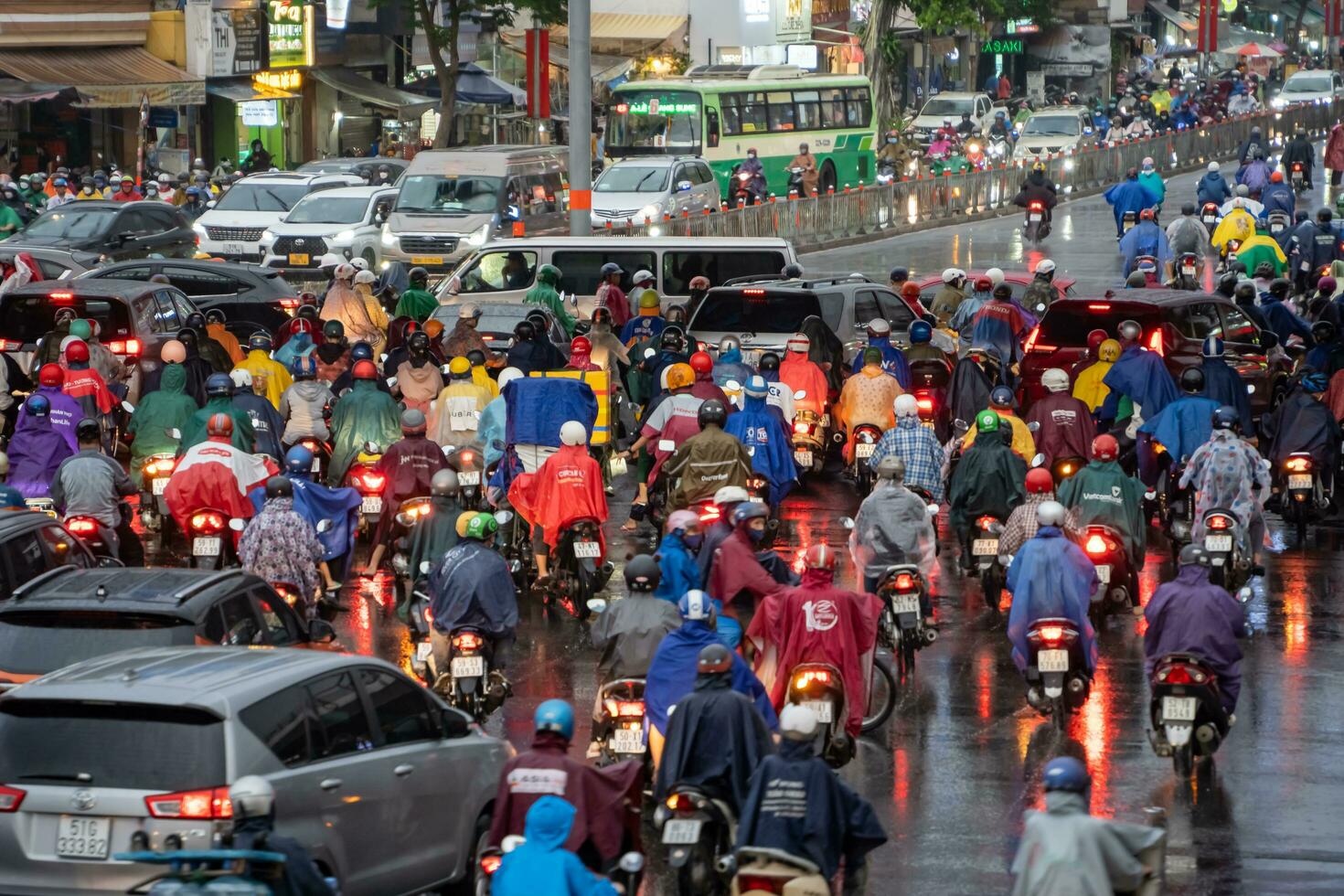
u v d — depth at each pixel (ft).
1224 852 94.94
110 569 100.83
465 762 87.81
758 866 76.28
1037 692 117.29
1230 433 148.15
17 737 76.69
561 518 142.51
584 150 277.03
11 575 112.27
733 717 84.99
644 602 103.45
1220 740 108.58
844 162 498.69
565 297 260.01
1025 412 205.57
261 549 125.70
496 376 184.03
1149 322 200.64
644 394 203.31
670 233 354.95
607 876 80.59
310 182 372.38
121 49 449.48
